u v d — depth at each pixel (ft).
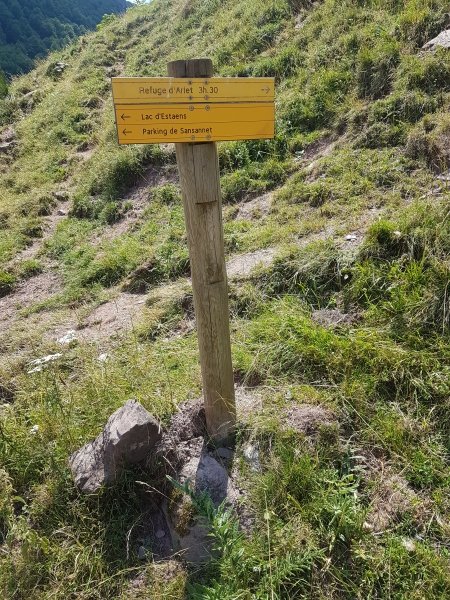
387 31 19.53
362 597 6.39
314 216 14.48
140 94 6.30
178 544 7.29
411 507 7.20
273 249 13.85
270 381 9.56
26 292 17.87
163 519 7.79
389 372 9.03
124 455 7.80
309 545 6.73
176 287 14.20
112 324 13.73
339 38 21.09
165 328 12.71
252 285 12.64
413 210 11.86
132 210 20.99
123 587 7.01
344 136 17.25
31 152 30.91
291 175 17.71
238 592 6.25
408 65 17.12
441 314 9.71
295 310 11.32
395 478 7.64
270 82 6.96
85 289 16.53
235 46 27.27
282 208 15.76
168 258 15.90
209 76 6.72
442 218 11.27
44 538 7.27
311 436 8.09
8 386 11.76
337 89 19.29
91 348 12.31
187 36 34.73
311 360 9.67
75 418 9.41
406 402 8.71
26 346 13.73
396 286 10.50
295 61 22.54
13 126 35.32
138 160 22.85
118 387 9.87
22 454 8.79
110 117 30.68
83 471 8.07
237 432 8.38
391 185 14.17
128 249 17.26
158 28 40.60
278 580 6.31
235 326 11.60
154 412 8.87
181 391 9.59
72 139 30.45
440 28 18.19
